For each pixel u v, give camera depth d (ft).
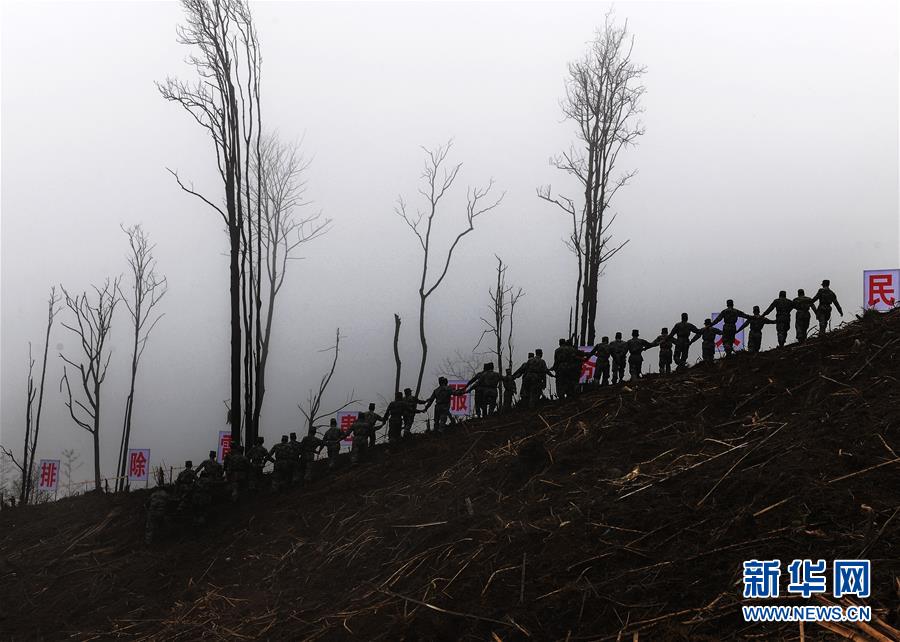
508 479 48.98
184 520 65.16
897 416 40.29
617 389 59.21
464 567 38.81
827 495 34.73
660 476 42.01
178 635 44.29
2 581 60.75
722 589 30.32
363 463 65.51
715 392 52.19
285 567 50.24
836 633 25.62
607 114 98.68
